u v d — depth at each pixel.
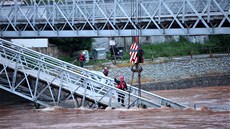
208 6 76.06
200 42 137.12
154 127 45.97
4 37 96.50
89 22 87.56
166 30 80.00
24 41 101.00
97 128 46.72
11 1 112.75
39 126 49.41
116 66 104.00
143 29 81.81
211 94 84.00
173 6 87.44
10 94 71.44
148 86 96.94
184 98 78.81
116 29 86.19
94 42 125.00
